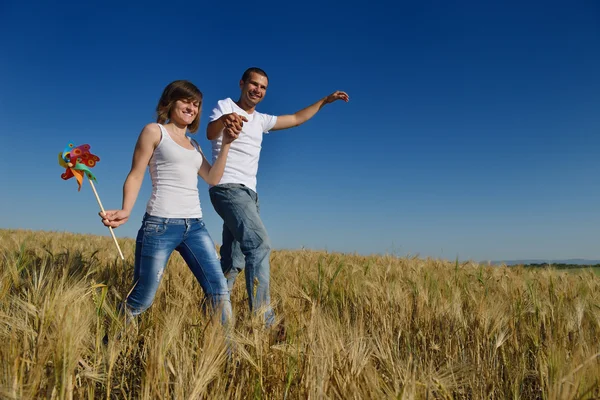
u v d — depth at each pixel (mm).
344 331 2936
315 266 5898
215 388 2158
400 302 3871
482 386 2541
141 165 3113
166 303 3455
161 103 3252
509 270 6559
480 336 3191
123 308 3010
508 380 2715
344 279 4965
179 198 3176
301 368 2293
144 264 3107
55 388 1854
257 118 4289
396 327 3447
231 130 3404
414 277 5074
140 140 3102
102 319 2576
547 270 6309
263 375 2344
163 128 3148
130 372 2438
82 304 2586
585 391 1879
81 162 3176
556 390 1869
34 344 2104
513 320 3297
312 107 4844
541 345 2992
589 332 3402
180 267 5109
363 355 2205
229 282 4426
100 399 2240
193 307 3266
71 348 1932
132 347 2498
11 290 3055
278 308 3664
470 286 5035
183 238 3205
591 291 5164
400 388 2037
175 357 2172
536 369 2672
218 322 2479
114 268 4613
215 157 4059
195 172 3287
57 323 2123
